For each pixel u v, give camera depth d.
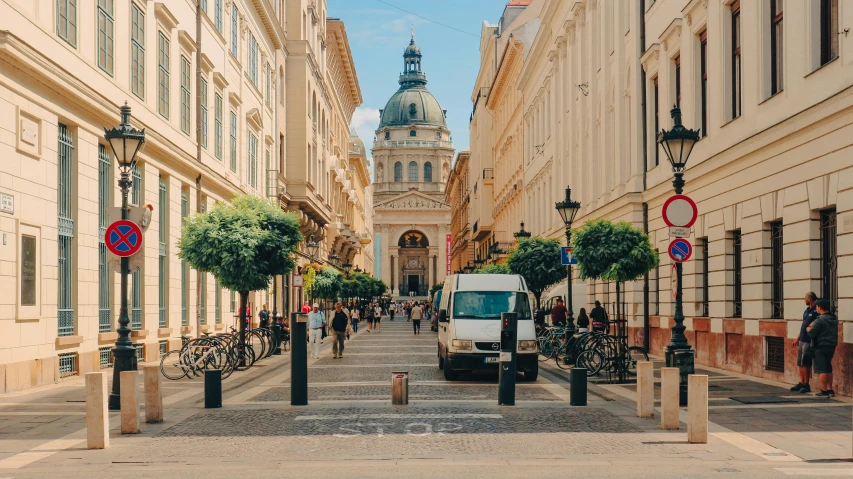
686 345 14.50
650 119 28.62
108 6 22.95
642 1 29.58
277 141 50.50
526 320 21.20
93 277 21.73
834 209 16.23
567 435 11.68
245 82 41.84
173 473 9.20
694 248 23.69
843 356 15.37
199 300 32.97
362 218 124.25
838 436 11.35
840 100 15.18
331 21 69.56
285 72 53.31
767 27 19.14
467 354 20.23
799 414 13.35
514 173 66.25
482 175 87.06
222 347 21.36
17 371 17.38
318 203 58.53
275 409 14.66
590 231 23.00
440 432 12.01
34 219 18.31
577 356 21.28
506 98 72.38
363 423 12.92
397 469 9.30
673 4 26.09
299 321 15.27
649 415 13.41
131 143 14.34
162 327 28.14
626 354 19.81
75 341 20.31
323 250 69.75
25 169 17.94
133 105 24.83
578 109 39.34
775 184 18.28
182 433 12.05
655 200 27.75
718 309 21.80
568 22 40.81
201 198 33.34
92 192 21.75
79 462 9.94
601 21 34.47
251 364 24.27
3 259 16.92
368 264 152.12
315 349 29.45
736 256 21.34
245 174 41.66
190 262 24.23
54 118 19.45
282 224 24.80
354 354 31.64
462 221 120.25
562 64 43.62
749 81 19.83
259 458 10.09
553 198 46.06
